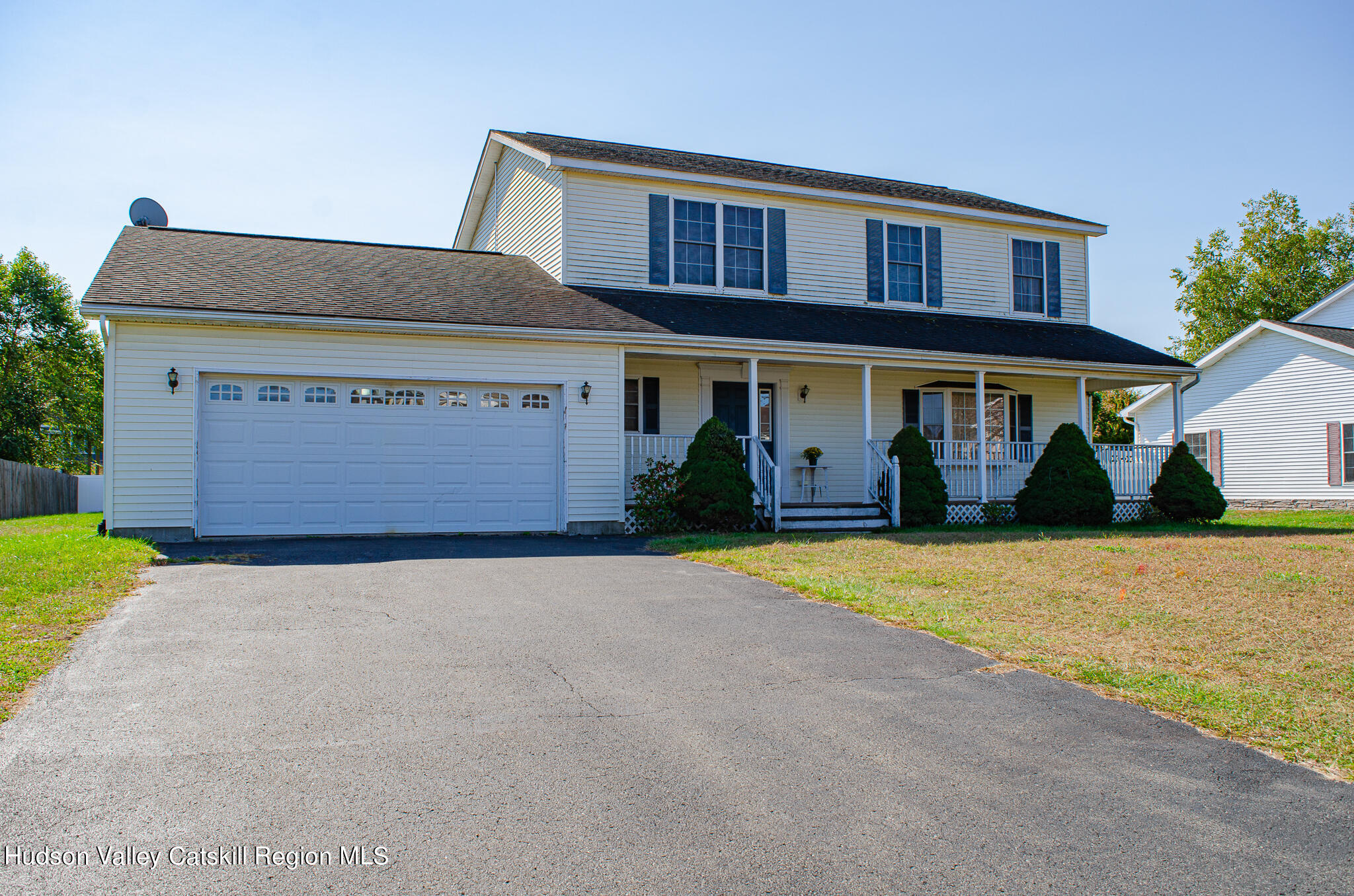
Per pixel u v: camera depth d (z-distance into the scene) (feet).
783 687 17.16
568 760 13.33
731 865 10.32
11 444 118.83
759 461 48.80
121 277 41.14
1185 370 58.39
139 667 17.39
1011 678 18.01
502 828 11.11
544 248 54.44
